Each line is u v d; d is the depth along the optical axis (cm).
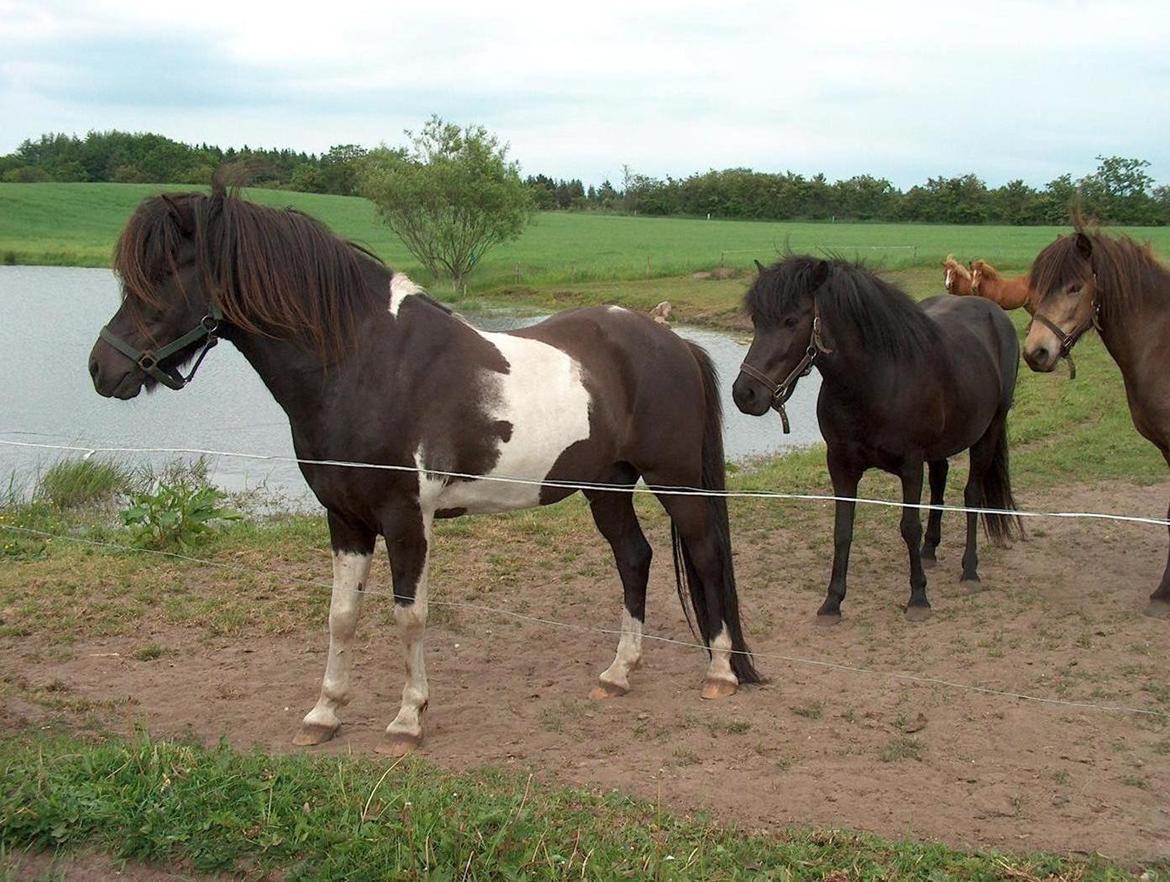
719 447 541
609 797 387
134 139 8169
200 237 418
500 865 319
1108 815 387
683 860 330
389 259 4266
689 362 521
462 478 450
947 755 443
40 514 925
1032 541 796
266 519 936
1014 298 1898
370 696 518
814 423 1528
